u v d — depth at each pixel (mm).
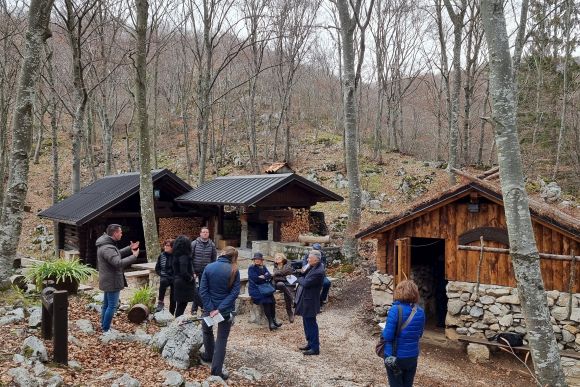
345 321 11383
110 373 5906
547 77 28047
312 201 17438
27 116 8258
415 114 38562
